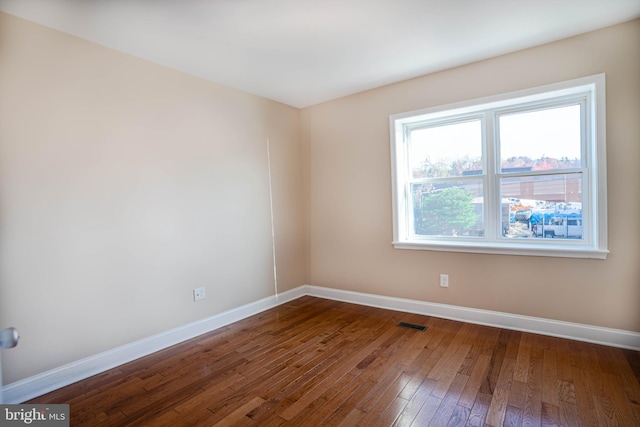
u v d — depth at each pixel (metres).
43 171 2.12
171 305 2.80
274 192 3.80
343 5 2.01
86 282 2.30
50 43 2.16
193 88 3.01
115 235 2.46
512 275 2.85
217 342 2.81
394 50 2.64
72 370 2.21
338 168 3.85
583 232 2.67
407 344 2.64
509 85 2.77
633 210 2.37
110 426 1.74
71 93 2.25
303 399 1.95
